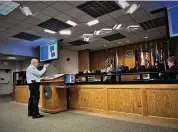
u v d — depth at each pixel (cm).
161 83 322
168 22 428
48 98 437
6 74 1225
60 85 446
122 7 457
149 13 504
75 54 1088
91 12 486
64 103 456
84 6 446
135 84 356
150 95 336
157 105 326
